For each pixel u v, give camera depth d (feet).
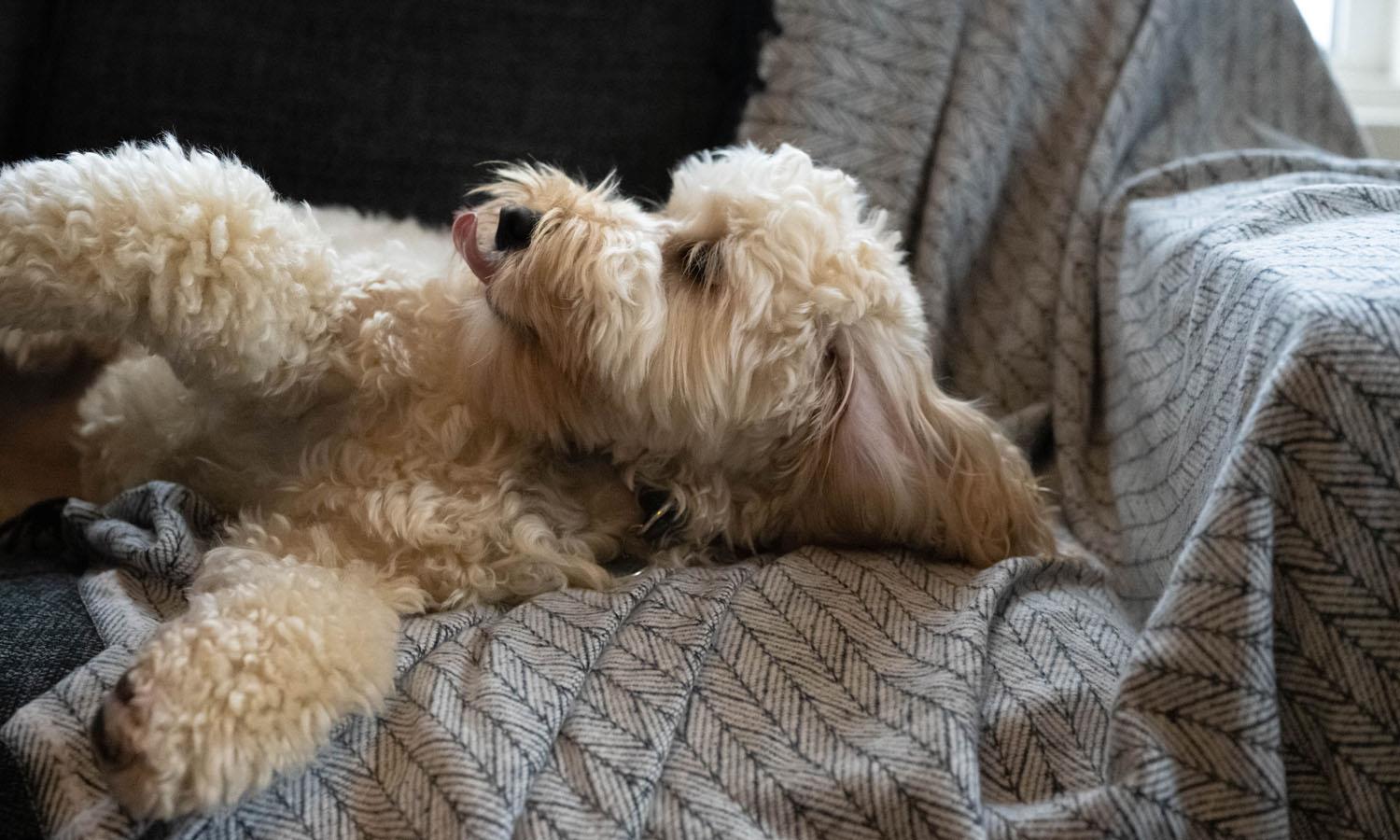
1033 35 5.21
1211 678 2.58
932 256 5.02
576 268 3.41
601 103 5.14
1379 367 2.53
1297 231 3.60
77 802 2.47
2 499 4.28
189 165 3.19
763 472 4.00
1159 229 4.40
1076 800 2.64
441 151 5.16
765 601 3.31
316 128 5.15
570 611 3.23
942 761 2.71
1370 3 6.81
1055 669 3.16
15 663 2.88
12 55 5.14
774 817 2.72
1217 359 3.37
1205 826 2.51
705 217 3.81
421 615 3.36
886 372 3.76
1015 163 5.32
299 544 3.34
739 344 3.63
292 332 3.34
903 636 3.19
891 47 5.08
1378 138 6.32
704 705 2.98
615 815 2.63
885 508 3.77
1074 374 4.85
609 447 3.89
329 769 2.67
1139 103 5.10
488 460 3.64
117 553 3.31
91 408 4.14
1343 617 2.62
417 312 3.68
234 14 5.15
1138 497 4.10
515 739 2.68
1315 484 2.60
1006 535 3.82
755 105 5.02
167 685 2.43
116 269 2.96
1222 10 5.37
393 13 5.16
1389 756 2.61
